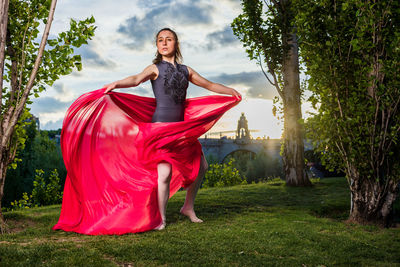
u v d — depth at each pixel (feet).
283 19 35.09
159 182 15.40
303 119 18.75
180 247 12.05
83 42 16.63
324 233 15.38
